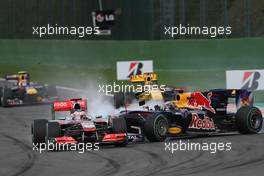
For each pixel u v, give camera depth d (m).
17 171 41.66
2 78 133.00
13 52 144.50
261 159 43.25
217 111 59.28
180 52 105.75
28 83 93.50
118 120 51.53
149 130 52.97
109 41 119.62
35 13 150.00
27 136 61.81
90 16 137.38
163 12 119.44
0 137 61.44
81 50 125.88
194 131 56.19
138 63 97.00
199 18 114.88
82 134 50.78
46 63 134.88
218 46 101.19
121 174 38.97
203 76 102.38
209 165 41.53
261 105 84.06
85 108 53.72
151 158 45.16
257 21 108.06
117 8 129.25
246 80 79.94
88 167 42.09
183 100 57.00
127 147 51.16
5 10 158.38
